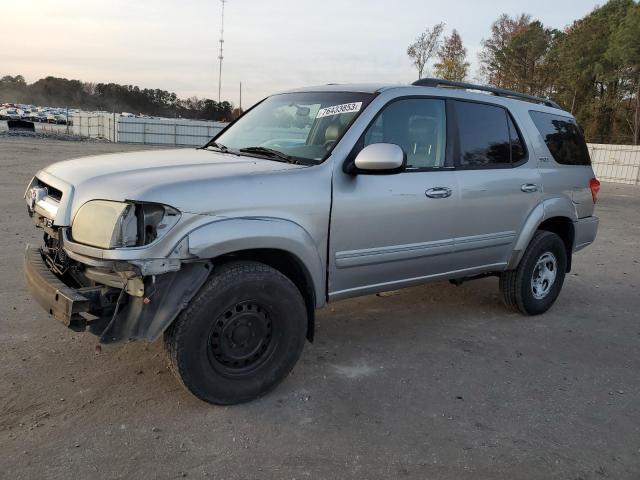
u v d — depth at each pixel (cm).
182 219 305
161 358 408
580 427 350
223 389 338
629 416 368
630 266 811
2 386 358
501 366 434
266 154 402
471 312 559
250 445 311
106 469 283
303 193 354
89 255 307
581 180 573
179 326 317
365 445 317
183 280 315
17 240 738
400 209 404
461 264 469
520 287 530
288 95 479
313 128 413
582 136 595
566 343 491
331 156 375
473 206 457
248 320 343
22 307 492
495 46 6994
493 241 485
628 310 596
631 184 2564
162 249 301
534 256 527
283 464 296
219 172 339
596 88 5853
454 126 454
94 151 3031
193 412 340
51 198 357
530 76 6538
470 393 387
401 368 420
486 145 478
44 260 363
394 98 414
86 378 375
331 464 298
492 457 312
